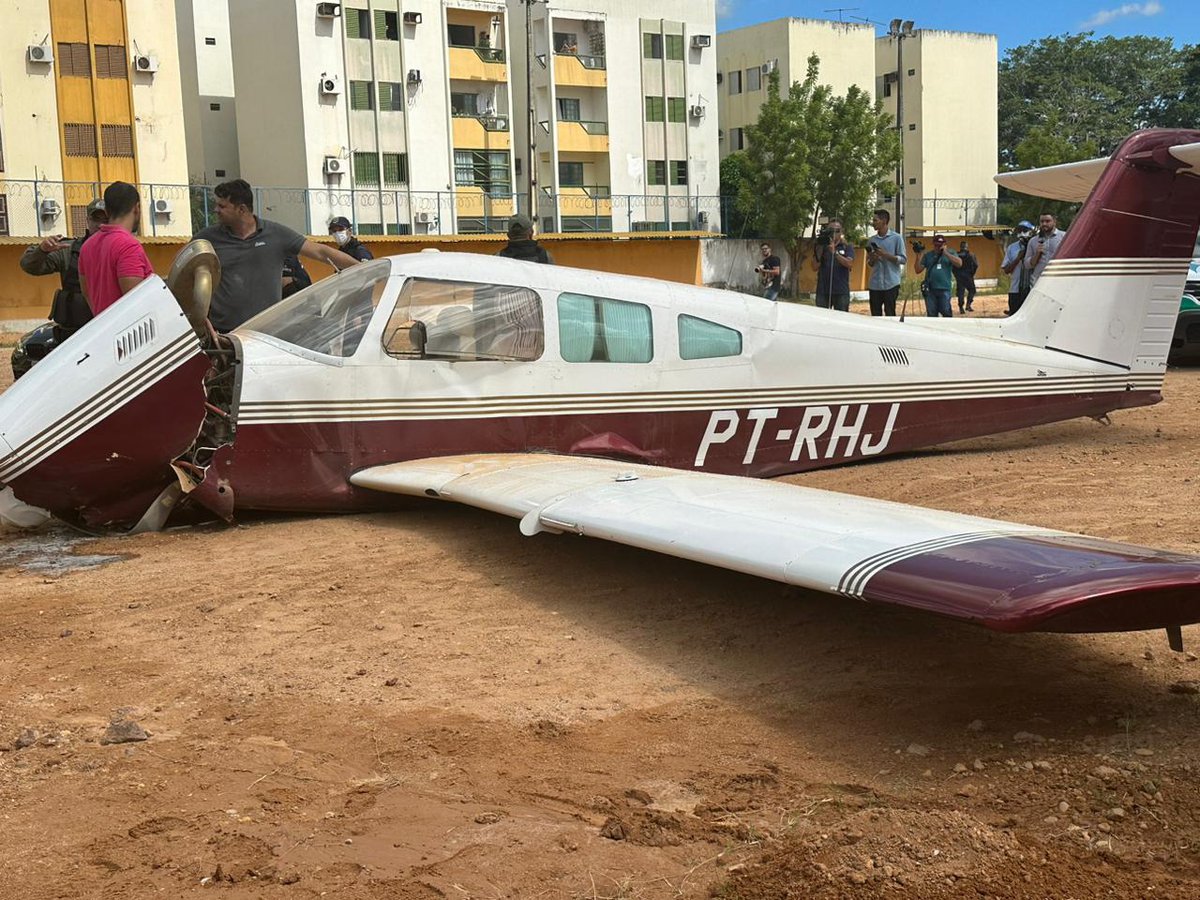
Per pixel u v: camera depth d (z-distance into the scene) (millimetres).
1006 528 3936
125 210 6457
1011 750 3297
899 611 4754
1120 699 3684
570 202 46375
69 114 34812
